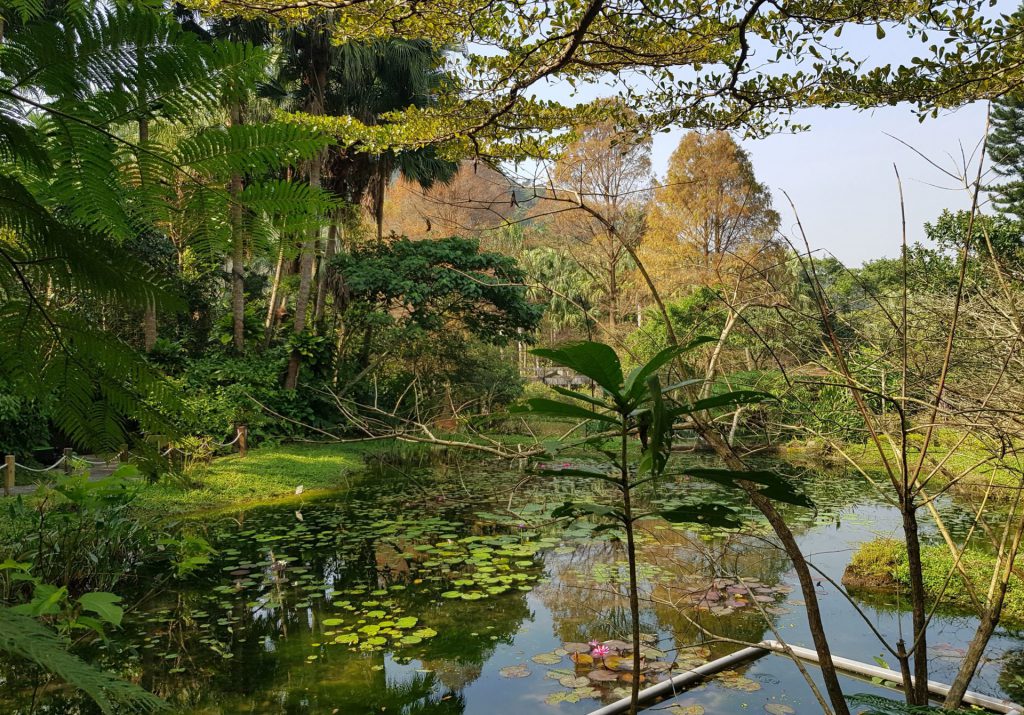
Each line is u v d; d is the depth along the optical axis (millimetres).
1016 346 2125
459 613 4473
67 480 4402
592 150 10844
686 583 4996
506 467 10109
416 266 13828
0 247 770
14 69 686
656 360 1125
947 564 4820
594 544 6145
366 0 2576
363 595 4840
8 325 838
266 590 4949
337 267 14297
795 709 2809
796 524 6828
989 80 2537
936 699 2611
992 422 1992
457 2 2504
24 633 509
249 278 16016
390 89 13320
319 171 12266
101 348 885
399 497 8523
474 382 14336
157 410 981
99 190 774
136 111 734
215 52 718
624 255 11992
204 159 774
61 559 4566
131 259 809
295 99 12641
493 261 13992
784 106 2723
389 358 14734
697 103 2820
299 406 12695
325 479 9391
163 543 4789
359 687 3428
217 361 12227
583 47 2666
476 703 3242
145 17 691
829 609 4469
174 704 3246
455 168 14445
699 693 2990
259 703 3262
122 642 3965
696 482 8656
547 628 4207
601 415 1203
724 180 15508
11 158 754
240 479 8836
